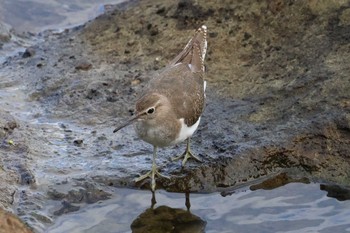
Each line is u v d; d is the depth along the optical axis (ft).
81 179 40.65
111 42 55.88
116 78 50.85
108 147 43.73
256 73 48.39
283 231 36.96
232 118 44.50
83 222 37.91
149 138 39.24
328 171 40.98
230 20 53.16
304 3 51.65
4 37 61.87
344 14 50.14
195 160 41.73
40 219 37.70
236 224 37.68
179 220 38.17
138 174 41.06
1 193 38.70
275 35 51.08
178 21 55.36
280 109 44.34
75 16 66.33
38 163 41.98
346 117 41.88
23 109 48.67
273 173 41.22
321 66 46.52
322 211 38.58
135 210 38.93
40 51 57.16
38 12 66.85
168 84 40.01
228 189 40.60
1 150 42.73
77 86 50.39
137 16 57.67
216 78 48.75
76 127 46.14
